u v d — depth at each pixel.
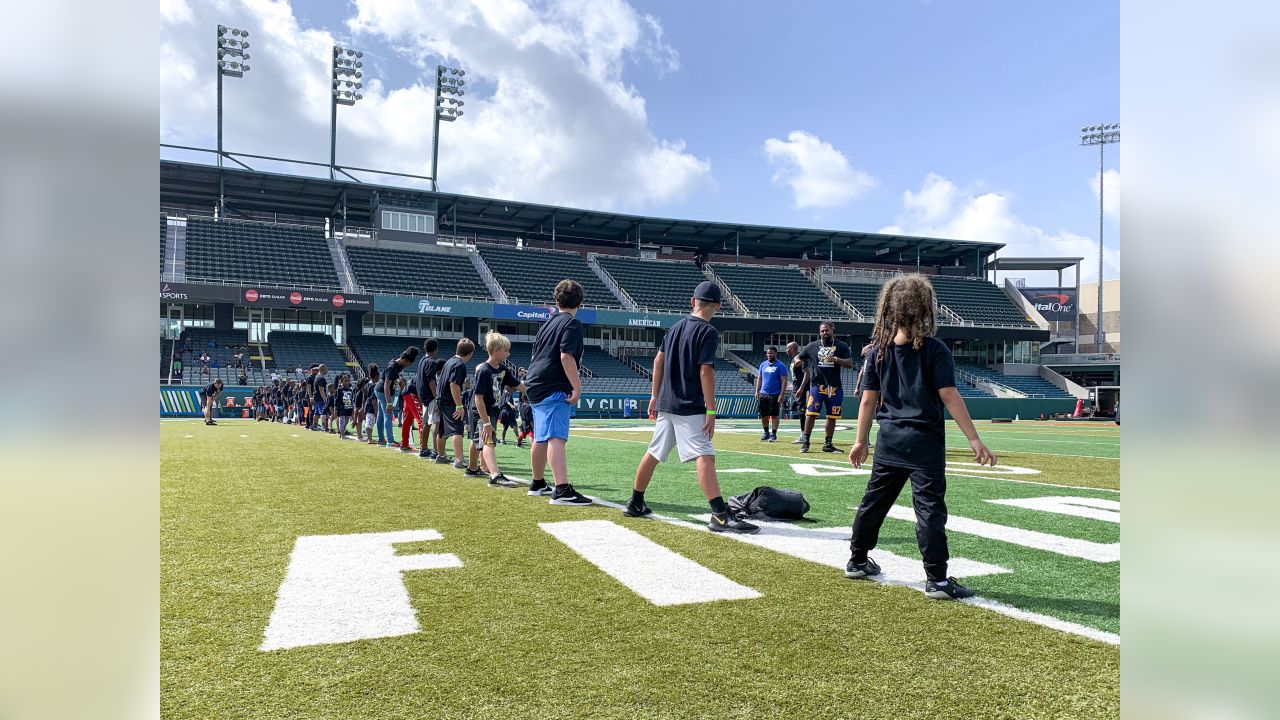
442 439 9.47
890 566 3.72
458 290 39.03
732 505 5.27
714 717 2.04
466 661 2.42
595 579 3.42
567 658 2.45
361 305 33.84
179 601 3.05
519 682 2.26
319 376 19.16
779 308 44.62
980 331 45.19
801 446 11.60
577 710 2.07
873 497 3.40
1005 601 3.12
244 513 5.21
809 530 4.71
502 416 14.69
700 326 4.74
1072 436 17.30
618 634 2.68
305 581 3.37
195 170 35.88
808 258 52.28
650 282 44.84
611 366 39.66
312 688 2.21
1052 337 53.50
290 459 9.55
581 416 33.31
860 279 50.88
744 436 15.91
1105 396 31.59
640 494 5.18
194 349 33.16
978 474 8.10
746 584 3.36
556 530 4.60
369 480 7.24
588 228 46.00
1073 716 2.05
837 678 2.30
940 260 53.69
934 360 3.20
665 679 2.28
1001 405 34.59
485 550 4.02
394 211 40.62
